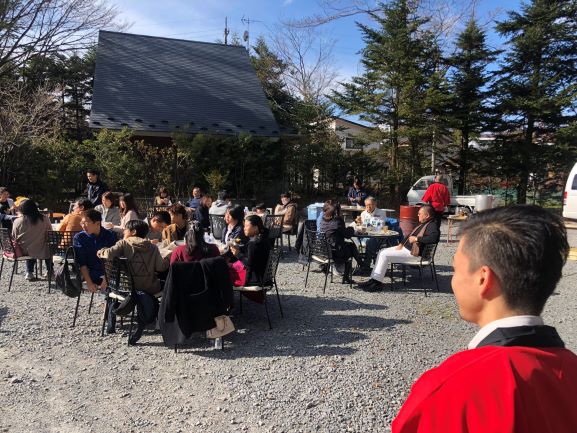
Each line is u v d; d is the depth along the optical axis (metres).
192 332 4.06
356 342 4.46
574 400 0.90
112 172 14.22
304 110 23.80
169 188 15.21
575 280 7.35
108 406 3.18
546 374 0.89
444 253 9.62
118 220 7.61
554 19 19.33
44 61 21.94
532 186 20.95
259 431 2.89
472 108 20.50
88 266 4.95
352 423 3.01
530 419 0.85
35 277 6.79
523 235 0.97
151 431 2.87
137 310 4.36
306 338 4.57
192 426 2.94
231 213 6.03
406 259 6.50
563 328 4.99
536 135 20.73
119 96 17.06
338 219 6.57
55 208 14.17
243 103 18.86
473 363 0.91
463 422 0.86
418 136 19.84
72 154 14.45
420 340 4.54
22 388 3.41
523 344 0.93
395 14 19.38
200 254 4.33
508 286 0.96
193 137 16.02
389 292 6.43
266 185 17.20
